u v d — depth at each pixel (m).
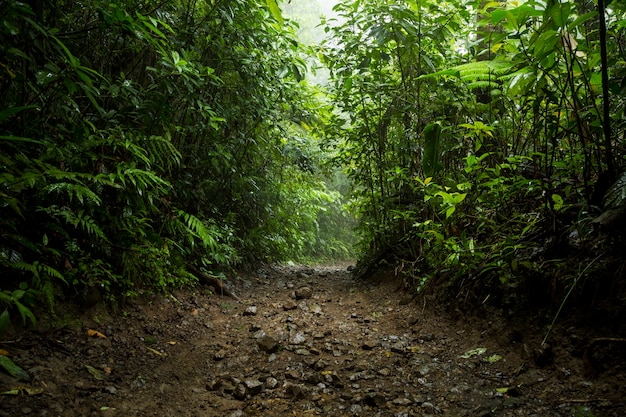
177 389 2.08
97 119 2.75
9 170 2.04
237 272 5.00
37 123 2.29
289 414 1.88
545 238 2.55
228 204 5.05
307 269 6.57
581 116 2.24
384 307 3.52
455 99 3.47
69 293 2.51
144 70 3.39
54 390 1.81
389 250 4.54
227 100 4.40
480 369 2.21
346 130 4.76
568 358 2.00
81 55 2.65
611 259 2.08
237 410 1.89
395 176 3.96
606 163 2.28
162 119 2.94
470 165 2.69
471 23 4.21
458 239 3.10
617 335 1.89
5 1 1.80
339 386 2.15
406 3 3.91
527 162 2.91
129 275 2.88
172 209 3.50
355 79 4.25
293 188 6.91
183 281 3.54
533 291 2.37
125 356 2.32
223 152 4.02
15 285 2.14
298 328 3.08
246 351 2.64
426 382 2.16
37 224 2.41
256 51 4.08
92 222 2.44
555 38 1.93
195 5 3.86
